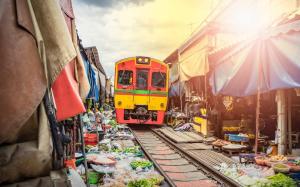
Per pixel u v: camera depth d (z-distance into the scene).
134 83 17.81
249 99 12.37
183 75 17.36
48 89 2.61
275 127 11.70
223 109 13.50
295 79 7.12
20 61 2.29
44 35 2.66
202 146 11.71
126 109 17.84
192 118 17.36
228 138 11.92
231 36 13.95
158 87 17.91
